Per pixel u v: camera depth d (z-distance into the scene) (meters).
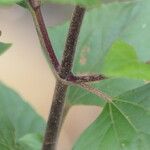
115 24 0.51
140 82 0.47
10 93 0.53
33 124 0.53
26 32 1.08
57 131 0.44
